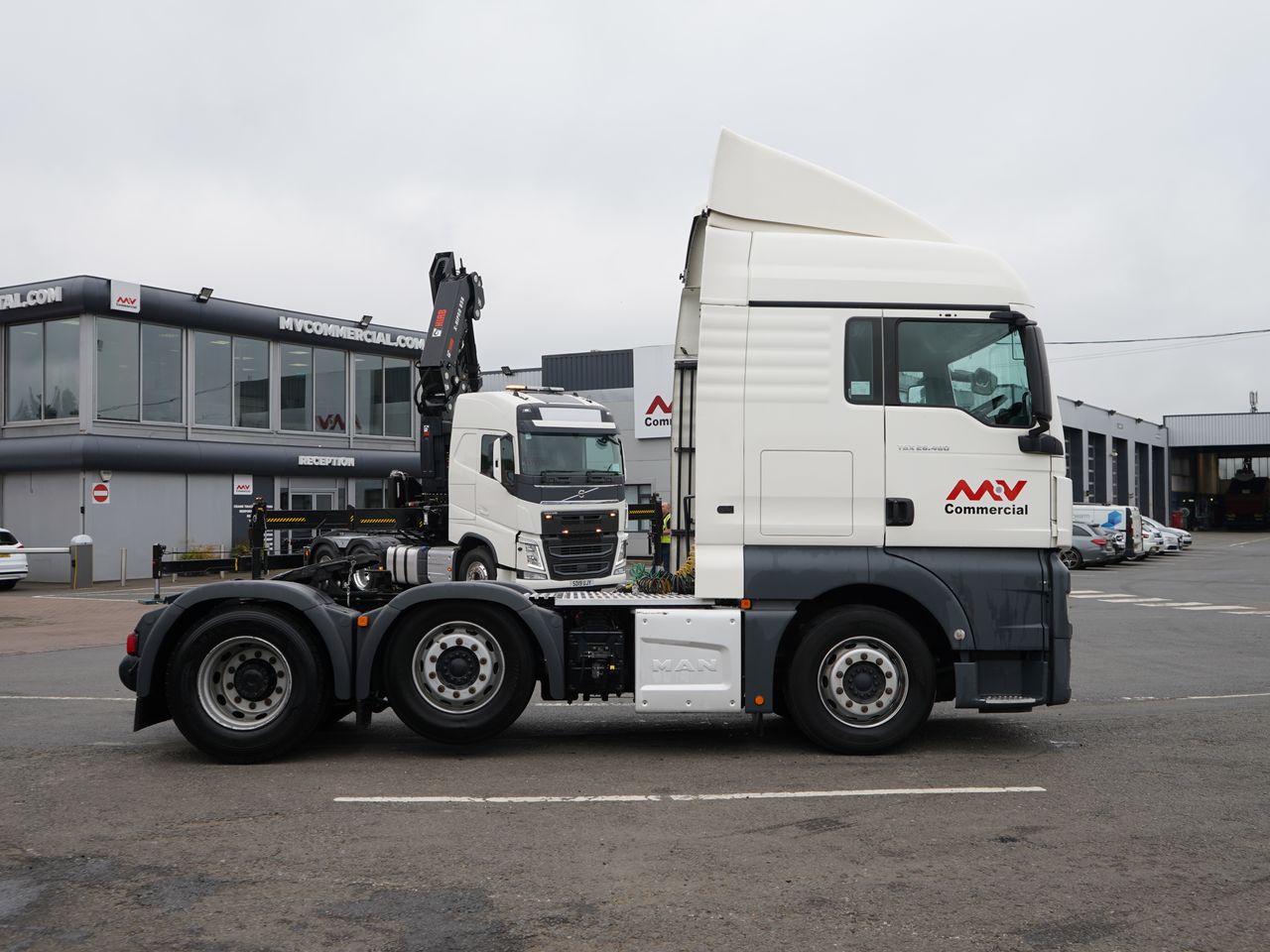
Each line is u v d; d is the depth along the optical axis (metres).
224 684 7.29
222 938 4.22
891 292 7.43
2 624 18.05
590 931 4.27
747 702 7.26
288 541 11.42
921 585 7.28
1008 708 7.37
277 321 33.44
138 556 29.62
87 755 7.52
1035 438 7.35
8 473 29.55
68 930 4.30
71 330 29.12
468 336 18.61
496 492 16.55
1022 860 5.14
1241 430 85.31
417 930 4.29
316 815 5.92
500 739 8.08
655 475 35.47
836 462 7.35
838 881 4.84
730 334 7.39
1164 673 11.77
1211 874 4.95
